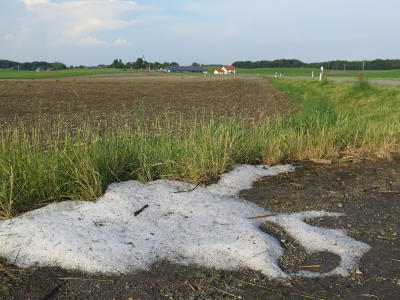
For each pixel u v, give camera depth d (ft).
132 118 35.55
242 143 19.15
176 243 9.80
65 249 9.21
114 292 8.03
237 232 10.35
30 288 8.09
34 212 11.38
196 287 8.27
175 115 39.32
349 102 49.24
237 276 8.71
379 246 10.24
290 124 23.47
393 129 23.66
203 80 189.78
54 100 62.75
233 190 14.26
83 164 13.33
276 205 12.97
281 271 8.89
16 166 12.98
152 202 12.26
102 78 223.51
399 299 7.95
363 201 13.48
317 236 10.50
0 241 9.59
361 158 19.61
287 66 577.43
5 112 43.24
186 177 15.14
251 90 97.86
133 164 15.33
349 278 8.73
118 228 10.39
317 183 15.48
